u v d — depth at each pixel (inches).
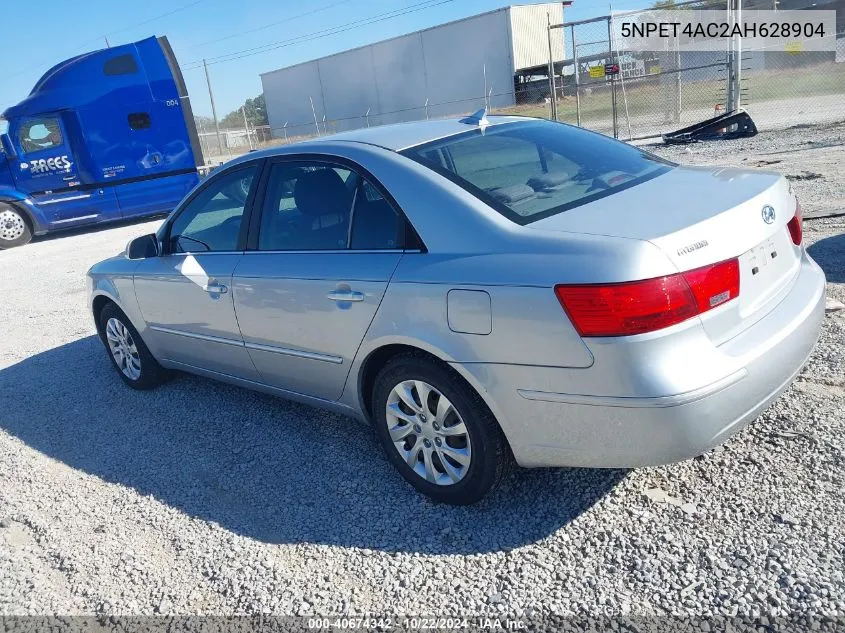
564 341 96.7
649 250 92.8
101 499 141.2
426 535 115.6
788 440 123.4
